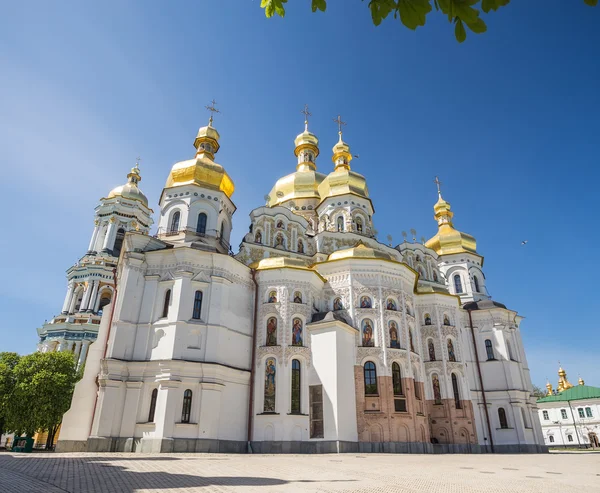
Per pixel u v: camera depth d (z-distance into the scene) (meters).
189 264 38.88
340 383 38.03
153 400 34.75
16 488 12.98
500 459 31.80
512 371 51.91
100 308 72.88
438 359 47.53
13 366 55.84
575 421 90.12
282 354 39.50
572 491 14.64
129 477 15.89
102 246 74.50
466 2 5.16
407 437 39.09
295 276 42.84
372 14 5.56
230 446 35.56
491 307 54.91
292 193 65.88
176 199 48.69
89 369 38.16
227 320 38.88
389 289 44.38
